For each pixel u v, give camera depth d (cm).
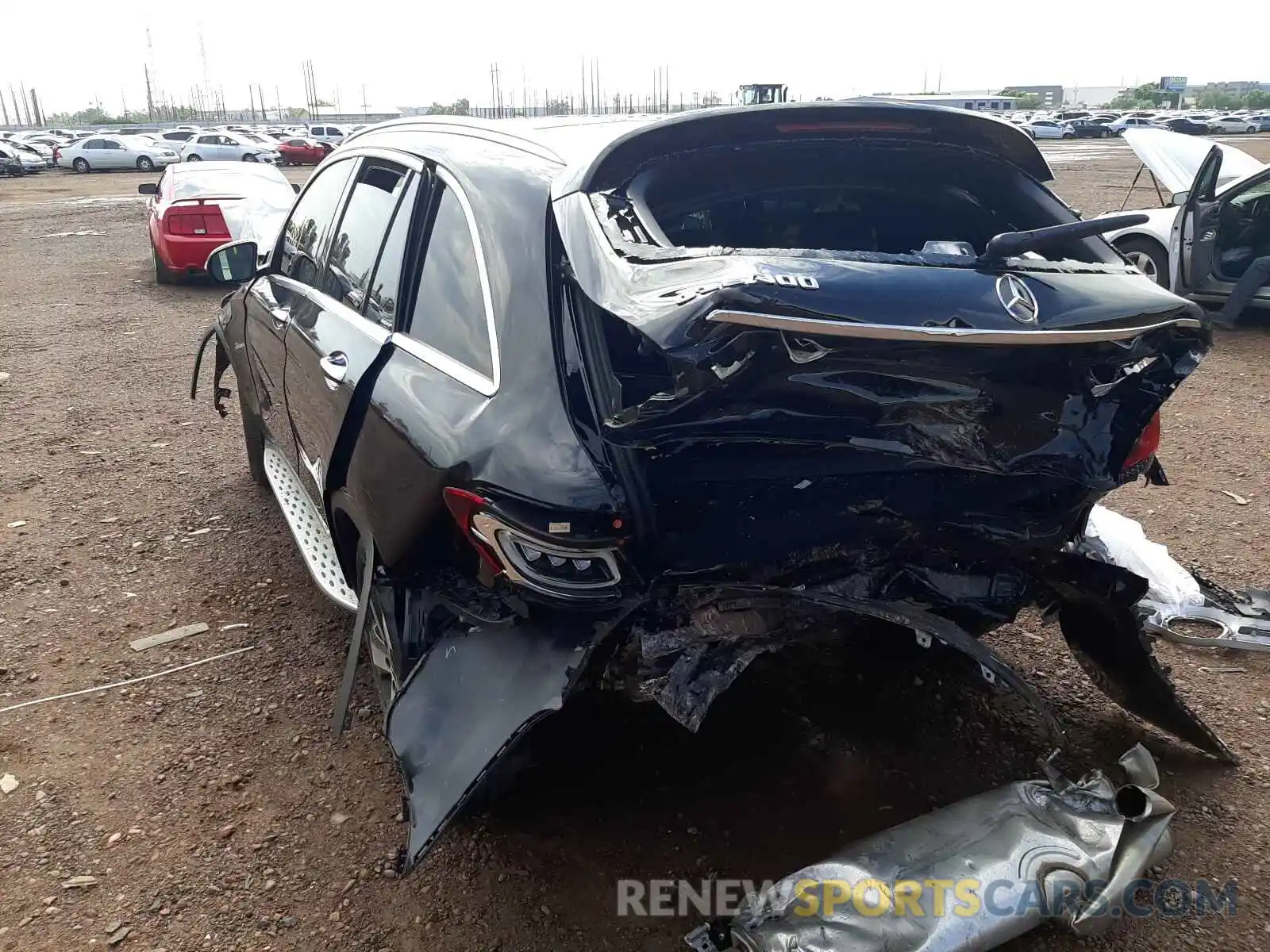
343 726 269
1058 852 232
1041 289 217
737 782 296
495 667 229
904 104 265
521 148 284
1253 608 377
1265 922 250
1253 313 926
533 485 219
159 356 810
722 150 260
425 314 282
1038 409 229
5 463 568
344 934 249
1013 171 282
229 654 371
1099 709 333
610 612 223
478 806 262
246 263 445
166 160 3875
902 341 198
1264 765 306
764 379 207
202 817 289
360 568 314
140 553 453
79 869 270
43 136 5075
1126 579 267
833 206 297
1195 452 572
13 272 1237
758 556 240
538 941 245
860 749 310
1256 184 816
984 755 309
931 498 253
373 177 351
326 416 315
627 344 242
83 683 354
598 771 299
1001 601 273
